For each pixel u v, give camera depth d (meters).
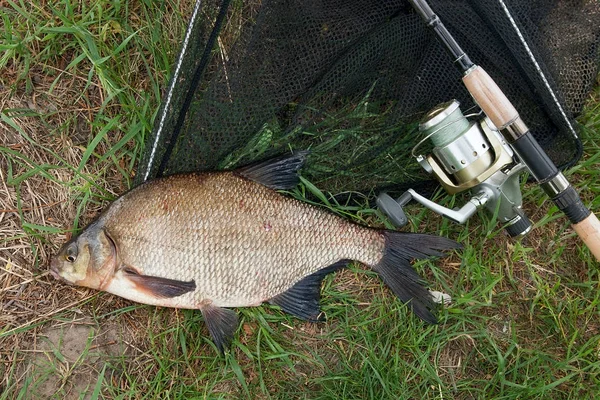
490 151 0.52
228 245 0.52
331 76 0.54
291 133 0.55
